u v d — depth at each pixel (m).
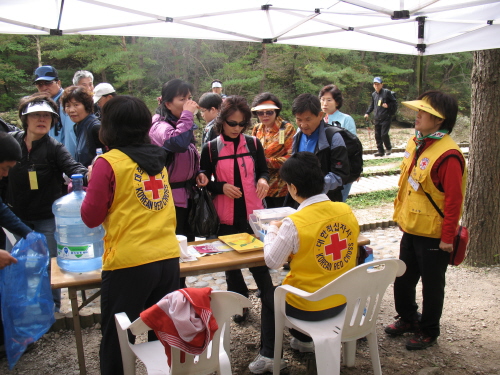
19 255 2.96
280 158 4.25
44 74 4.84
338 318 2.50
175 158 3.31
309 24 4.36
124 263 2.28
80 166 3.44
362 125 22.14
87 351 3.30
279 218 3.16
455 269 4.74
